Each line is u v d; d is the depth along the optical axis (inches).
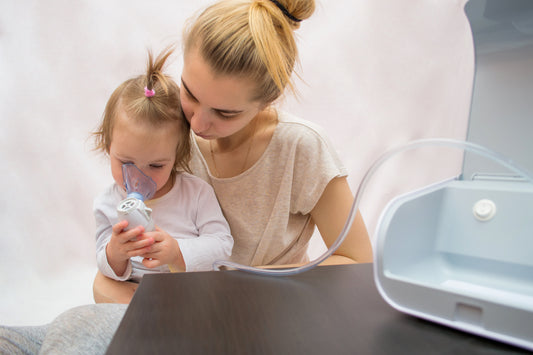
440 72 62.9
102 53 56.3
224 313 15.8
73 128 57.6
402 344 13.9
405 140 64.1
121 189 40.0
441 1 60.7
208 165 42.2
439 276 19.3
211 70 27.7
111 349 13.1
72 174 58.4
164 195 39.7
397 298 16.1
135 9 55.8
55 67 55.8
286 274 20.3
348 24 60.5
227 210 41.0
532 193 18.0
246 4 29.6
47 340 20.1
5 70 55.0
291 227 42.2
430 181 64.7
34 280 57.5
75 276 59.0
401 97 63.2
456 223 19.7
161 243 30.1
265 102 31.8
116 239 27.9
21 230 57.8
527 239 17.9
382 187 64.3
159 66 38.3
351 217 19.0
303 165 39.0
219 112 30.5
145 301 16.7
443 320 15.0
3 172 56.6
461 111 63.4
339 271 20.9
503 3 25.9
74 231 59.6
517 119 26.4
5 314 49.9
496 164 22.3
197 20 29.5
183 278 19.4
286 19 31.6
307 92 61.4
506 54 26.6
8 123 56.0
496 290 18.2
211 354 13.0
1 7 53.2
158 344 13.5
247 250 41.4
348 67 61.6
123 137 33.9
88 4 54.8
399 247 17.4
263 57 27.9
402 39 61.4
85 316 21.9
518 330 13.6
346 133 63.5
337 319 15.6
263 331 14.5
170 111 35.8
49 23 54.6
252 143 39.6
